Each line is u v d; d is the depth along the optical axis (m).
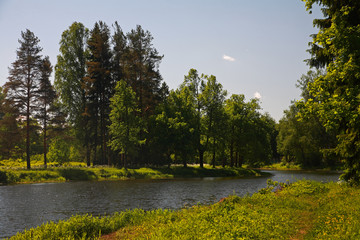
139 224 13.13
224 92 59.72
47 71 47.81
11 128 44.41
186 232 9.91
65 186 33.66
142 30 58.81
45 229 11.40
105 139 54.72
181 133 54.34
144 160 57.75
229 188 31.70
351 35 12.39
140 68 57.00
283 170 72.56
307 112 13.77
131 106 49.62
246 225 10.20
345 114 12.14
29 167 43.72
